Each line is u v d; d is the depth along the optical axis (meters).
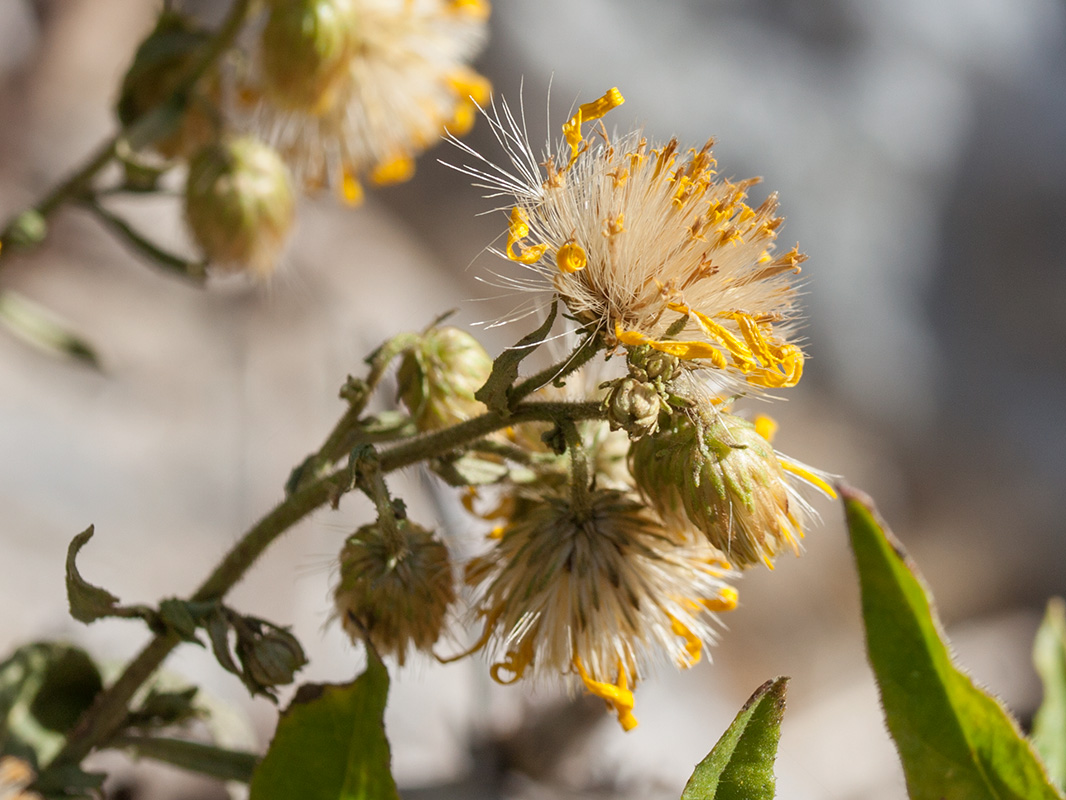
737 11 0.50
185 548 0.29
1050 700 0.19
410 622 0.18
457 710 0.26
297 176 0.24
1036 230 0.53
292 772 0.17
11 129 0.40
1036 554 0.51
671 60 0.48
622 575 0.18
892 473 0.49
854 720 0.44
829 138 0.49
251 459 0.32
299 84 0.22
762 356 0.17
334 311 0.38
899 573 0.17
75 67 0.44
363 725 0.17
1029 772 0.17
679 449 0.17
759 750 0.17
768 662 0.45
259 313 0.37
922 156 0.51
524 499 0.19
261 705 0.25
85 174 0.23
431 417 0.19
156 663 0.19
